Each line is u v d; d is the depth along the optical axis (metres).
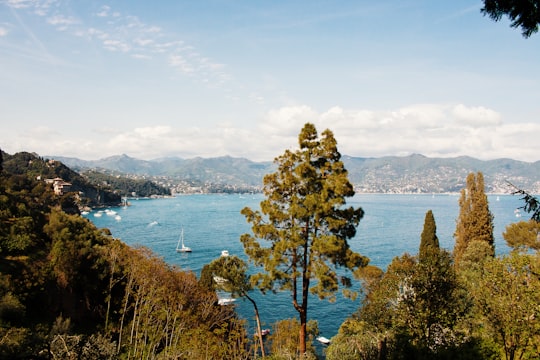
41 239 51.97
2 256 42.62
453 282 21.44
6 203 55.44
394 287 25.94
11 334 14.72
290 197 25.72
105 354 17.52
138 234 148.38
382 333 25.38
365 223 186.75
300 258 25.20
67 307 41.75
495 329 17.98
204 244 127.12
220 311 45.25
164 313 37.41
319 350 49.50
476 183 49.16
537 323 16.83
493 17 6.72
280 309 65.00
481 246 42.31
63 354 14.95
